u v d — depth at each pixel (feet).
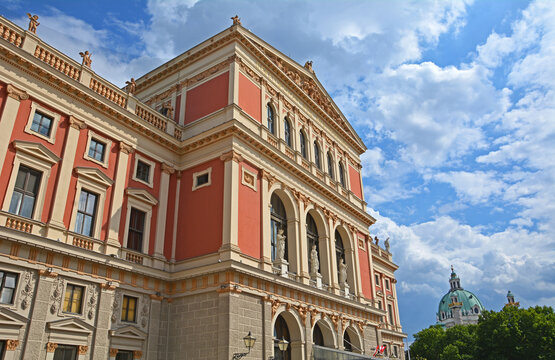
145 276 81.25
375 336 125.08
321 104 134.10
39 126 73.00
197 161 94.94
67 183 74.18
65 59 79.05
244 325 78.59
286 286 90.89
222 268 78.89
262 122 103.30
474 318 586.04
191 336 79.41
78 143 78.28
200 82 105.40
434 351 290.56
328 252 114.32
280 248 96.22
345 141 147.13
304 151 120.78
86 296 71.10
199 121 99.45
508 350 226.17
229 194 86.12
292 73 122.72
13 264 62.85
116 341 73.41
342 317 109.40
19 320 61.57
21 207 67.51
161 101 112.06
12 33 71.87
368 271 135.85
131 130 88.79
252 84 104.37
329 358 94.58
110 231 78.79
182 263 86.84
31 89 72.33
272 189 99.19
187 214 91.71
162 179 92.63
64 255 69.15
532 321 221.46
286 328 94.02
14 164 67.26
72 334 67.56
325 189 118.01
